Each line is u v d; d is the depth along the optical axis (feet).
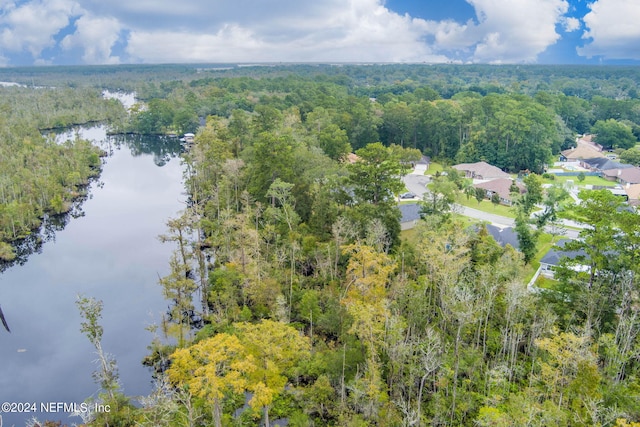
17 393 164.76
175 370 120.67
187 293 200.13
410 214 294.46
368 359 142.00
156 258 273.54
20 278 252.01
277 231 240.12
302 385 154.51
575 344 129.59
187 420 131.13
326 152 380.99
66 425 145.89
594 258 162.61
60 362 182.09
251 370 114.52
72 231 317.83
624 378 146.20
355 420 126.00
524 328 165.78
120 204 373.61
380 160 253.85
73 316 214.90
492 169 422.82
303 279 210.18
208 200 321.93
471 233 214.48
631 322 143.23
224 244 237.86
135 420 136.05
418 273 202.59
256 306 196.75
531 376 139.74
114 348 188.85
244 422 141.49
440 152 500.74
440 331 163.73
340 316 170.50
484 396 138.92
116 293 233.76
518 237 235.20
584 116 630.33
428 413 138.10
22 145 430.20
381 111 558.97
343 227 215.92
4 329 203.92
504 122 450.71
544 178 427.74
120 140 630.33
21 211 309.83
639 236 159.12
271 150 276.21
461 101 623.36
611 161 452.76
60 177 389.19
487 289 167.73
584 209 168.25
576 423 116.06
